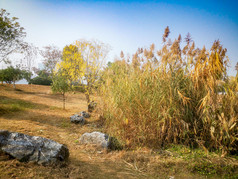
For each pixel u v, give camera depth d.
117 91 4.80
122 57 5.76
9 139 2.79
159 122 3.89
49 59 25.48
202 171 2.91
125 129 4.23
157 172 2.91
